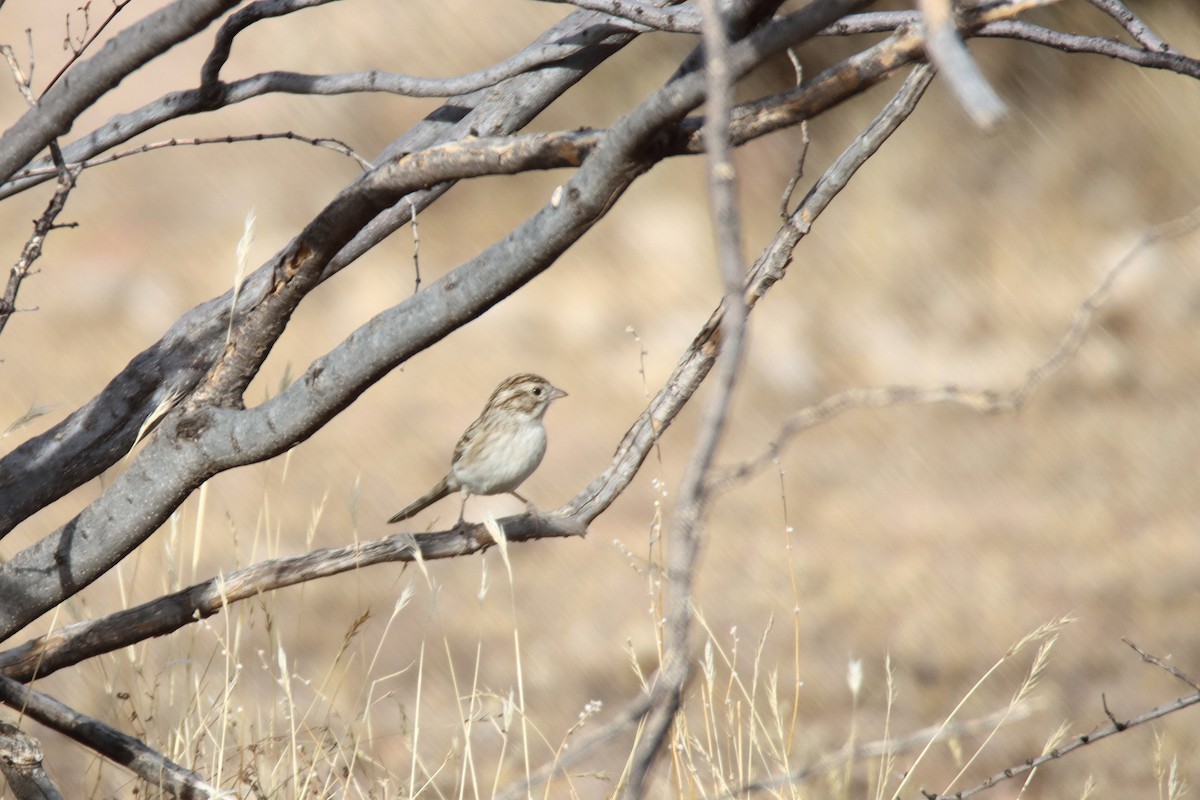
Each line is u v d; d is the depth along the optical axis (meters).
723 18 3.76
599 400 19.08
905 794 10.06
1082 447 18.53
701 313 20.80
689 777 6.38
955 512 16.94
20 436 16.55
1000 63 24.53
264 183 22.08
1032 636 7.16
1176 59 5.10
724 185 2.63
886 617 14.28
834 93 3.63
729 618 14.25
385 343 4.71
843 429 19.11
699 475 2.68
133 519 5.46
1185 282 21.84
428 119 6.16
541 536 6.14
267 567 5.89
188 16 4.36
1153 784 10.92
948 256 22.42
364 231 6.06
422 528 15.70
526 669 13.05
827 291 21.91
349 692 11.73
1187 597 14.59
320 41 22.38
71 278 20.36
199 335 6.00
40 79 19.88
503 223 21.80
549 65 6.07
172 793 5.67
